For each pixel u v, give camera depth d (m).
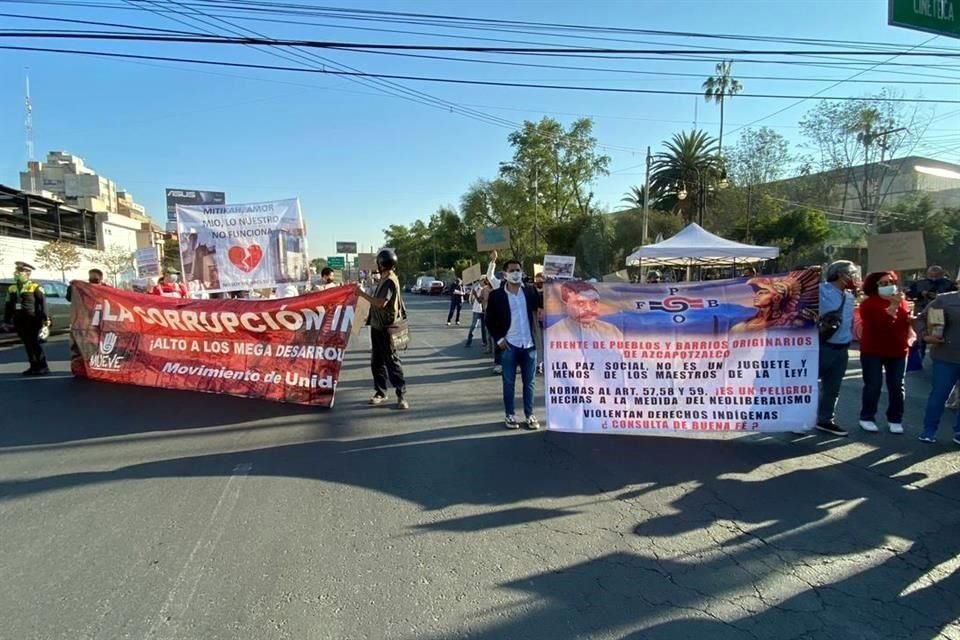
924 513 4.04
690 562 3.35
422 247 92.00
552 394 5.86
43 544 3.52
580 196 57.94
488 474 4.74
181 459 5.09
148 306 8.01
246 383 7.48
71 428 6.10
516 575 3.18
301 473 4.74
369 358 11.48
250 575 3.16
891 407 5.99
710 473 4.80
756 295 5.58
